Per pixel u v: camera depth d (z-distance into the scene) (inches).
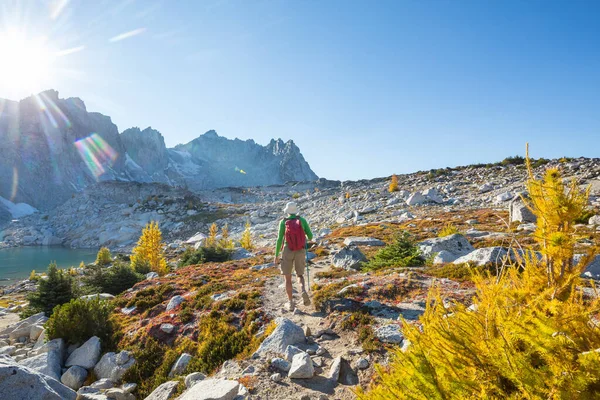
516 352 79.1
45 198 6579.7
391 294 309.0
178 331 330.0
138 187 4768.7
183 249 1766.7
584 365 66.0
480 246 532.7
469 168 2304.4
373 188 2605.8
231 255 1007.0
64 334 337.1
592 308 76.6
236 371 223.6
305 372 203.0
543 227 99.0
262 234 1831.9
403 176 2881.4
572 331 74.5
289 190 5610.2
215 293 410.9
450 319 97.7
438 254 456.8
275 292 393.4
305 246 314.8
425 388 84.2
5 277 1588.3
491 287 102.9
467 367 85.4
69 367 305.1
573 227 95.1
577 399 64.7
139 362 294.7
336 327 266.7
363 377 196.7
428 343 92.0
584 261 90.2
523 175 1598.2
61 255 2501.2
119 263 790.5
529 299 95.7
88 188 4803.2
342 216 1656.0
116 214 3725.4
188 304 384.5
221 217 3058.6
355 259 511.5
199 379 226.2
